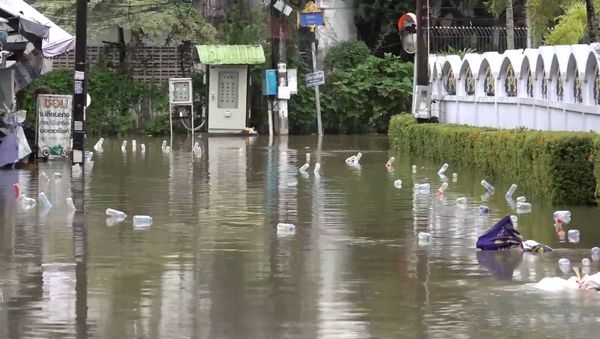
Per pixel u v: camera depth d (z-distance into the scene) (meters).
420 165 51.53
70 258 24.81
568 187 34.25
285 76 78.56
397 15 89.00
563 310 19.45
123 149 62.44
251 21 81.31
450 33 85.31
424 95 60.56
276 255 25.39
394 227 30.06
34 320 18.86
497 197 37.25
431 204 35.41
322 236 28.38
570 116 41.22
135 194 38.06
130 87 79.75
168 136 77.25
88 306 19.92
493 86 53.59
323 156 57.69
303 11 78.00
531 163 37.06
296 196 37.72
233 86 78.75
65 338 17.66
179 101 77.25
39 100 52.19
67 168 48.34
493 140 43.34
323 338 17.56
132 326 18.44
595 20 48.28
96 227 29.78
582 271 23.31
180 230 29.30
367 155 58.66
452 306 19.83
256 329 18.19
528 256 25.34
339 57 86.25
